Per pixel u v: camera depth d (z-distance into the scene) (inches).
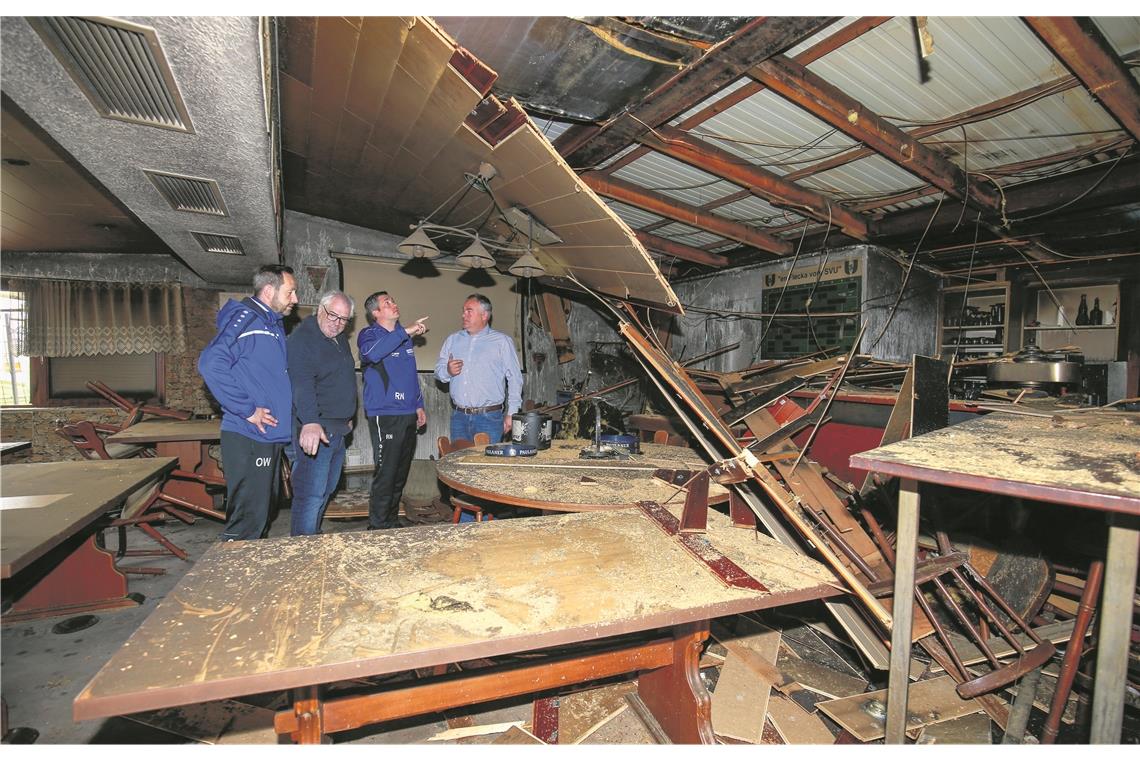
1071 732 69.7
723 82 99.5
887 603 78.1
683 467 98.7
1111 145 128.1
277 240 142.8
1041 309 208.8
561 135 131.9
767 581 53.3
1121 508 43.5
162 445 157.2
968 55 100.6
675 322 285.9
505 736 68.4
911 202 176.7
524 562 55.7
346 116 112.5
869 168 153.0
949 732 67.4
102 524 109.9
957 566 78.4
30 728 69.5
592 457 105.0
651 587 50.9
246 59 61.1
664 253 237.5
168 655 38.1
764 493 85.0
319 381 114.6
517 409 142.4
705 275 271.3
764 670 82.0
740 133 135.8
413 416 132.3
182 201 108.7
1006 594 87.4
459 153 112.9
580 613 45.7
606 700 75.2
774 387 124.1
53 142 105.1
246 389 100.5
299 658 38.3
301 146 134.3
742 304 254.5
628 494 81.0
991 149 135.2
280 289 107.0
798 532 80.0
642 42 89.7
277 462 107.0
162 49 59.2
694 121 127.9
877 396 133.2
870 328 207.8
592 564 55.6
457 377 144.4
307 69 94.3
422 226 142.6
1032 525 103.5
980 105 116.9
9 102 90.4
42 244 180.4
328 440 114.7
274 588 48.7
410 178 141.0
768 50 90.3
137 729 68.5
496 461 102.1
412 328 131.9
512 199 124.9
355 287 221.9
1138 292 181.8
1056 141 130.2
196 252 153.1
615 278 127.5
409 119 105.5
